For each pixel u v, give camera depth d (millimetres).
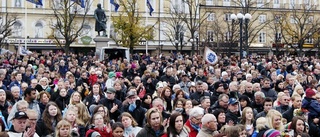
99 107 11234
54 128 10859
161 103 12359
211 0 83188
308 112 12328
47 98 13375
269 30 81562
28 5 76125
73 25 69750
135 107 13078
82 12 76188
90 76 20594
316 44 67188
